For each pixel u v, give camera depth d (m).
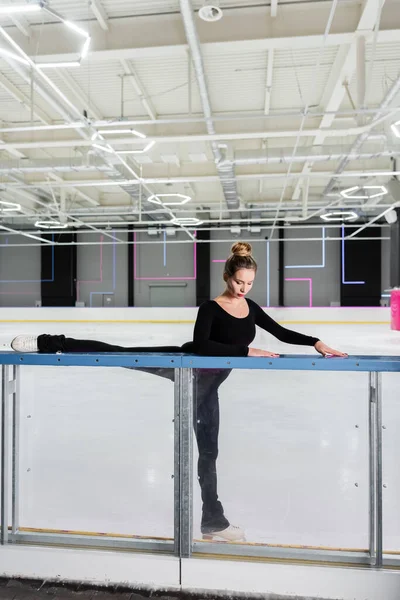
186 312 16.11
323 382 3.02
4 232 19.08
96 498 2.28
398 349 8.40
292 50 6.47
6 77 7.21
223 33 5.32
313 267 17.97
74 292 18.89
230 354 1.68
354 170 11.18
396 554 1.73
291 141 9.99
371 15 4.94
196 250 18.25
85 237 19.06
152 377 3.80
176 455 1.72
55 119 8.95
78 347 1.84
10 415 1.89
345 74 6.55
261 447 2.79
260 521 1.92
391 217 13.27
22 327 14.48
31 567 1.78
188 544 1.72
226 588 1.69
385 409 2.06
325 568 1.65
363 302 17.31
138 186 11.80
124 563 1.73
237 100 8.09
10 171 9.27
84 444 3.00
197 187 14.45
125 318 16.36
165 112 8.56
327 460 2.63
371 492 1.69
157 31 5.41
